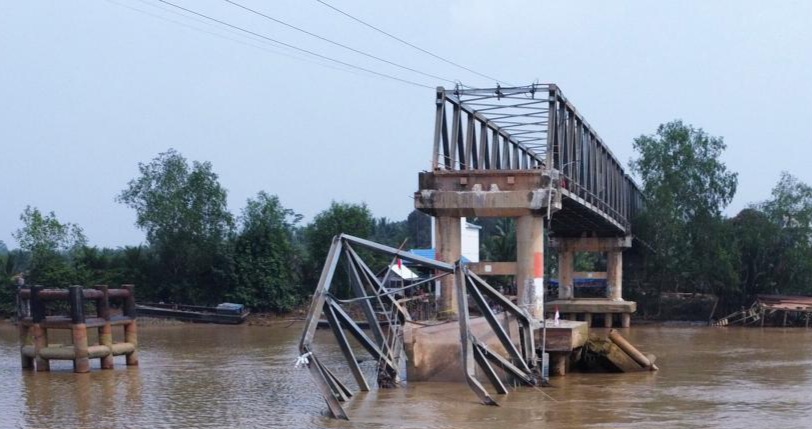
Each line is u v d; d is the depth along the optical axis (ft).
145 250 283.59
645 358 117.60
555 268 318.24
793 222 243.81
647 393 96.32
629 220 248.11
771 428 75.46
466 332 88.69
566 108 138.10
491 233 368.89
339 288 276.00
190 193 267.80
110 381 108.78
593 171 170.60
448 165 126.82
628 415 81.61
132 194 266.16
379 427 75.87
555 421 78.33
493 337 103.40
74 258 274.57
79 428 78.07
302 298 276.62
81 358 116.16
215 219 268.41
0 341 182.60
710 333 198.80
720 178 243.60
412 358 101.86
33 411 86.89
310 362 81.20
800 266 239.09
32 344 121.49
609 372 116.57
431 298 178.81
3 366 126.72
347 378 110.73
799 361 132.87
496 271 120.37
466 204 118.73
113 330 210.18
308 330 83.41
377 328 101.96
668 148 246.88
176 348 160.45
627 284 253.24
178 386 104.17
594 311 219.41
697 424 77.30
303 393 97.86
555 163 131.85
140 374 116.06
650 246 244.01
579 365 117.08
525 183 118.01
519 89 124.67
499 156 163.73
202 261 266.77
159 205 263.70
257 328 221.05
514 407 85.76
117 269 265.54
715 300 244.42
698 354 144.77
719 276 235.61
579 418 79.82
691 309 248.52
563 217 180.45
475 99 127.85
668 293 256.52
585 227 213.66
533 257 117.80
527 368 100.83
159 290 264.93
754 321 224.74
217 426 77.92
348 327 96.89
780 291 245.04
